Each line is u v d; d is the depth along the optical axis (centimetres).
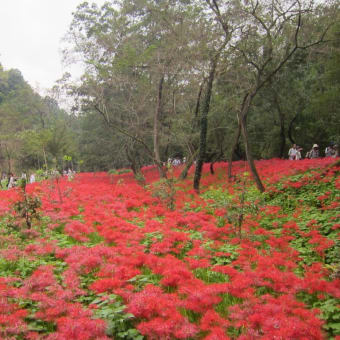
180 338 396
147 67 1908
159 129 2259
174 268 568
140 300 440
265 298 478
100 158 3441
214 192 1474
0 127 3872
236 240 782
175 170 2522
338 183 1125
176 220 973
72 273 564
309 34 1472
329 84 1972
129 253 677
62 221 989
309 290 500
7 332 388
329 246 682
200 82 1892
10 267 636
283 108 2305
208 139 2411
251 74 1691
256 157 2920
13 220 888
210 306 466
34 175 2798
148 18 1998
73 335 376
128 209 1252
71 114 2819
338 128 2089
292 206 1123
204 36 1625
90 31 2175
